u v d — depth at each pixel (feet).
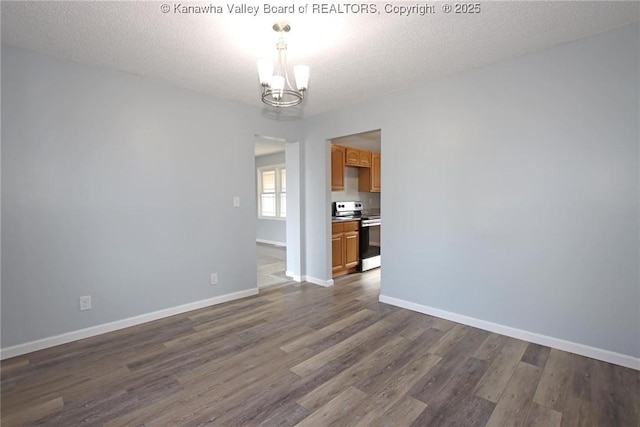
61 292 8.58
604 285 7.55
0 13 6.37
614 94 7.28
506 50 8.18
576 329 7.96
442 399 6.27
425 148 10.52
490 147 9.14
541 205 8.35
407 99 10.89
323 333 9.30
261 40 7.55
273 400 6.25
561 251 8.10
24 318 8.06
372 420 5.70
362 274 16.46
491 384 6.74
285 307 11.49
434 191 10.38
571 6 6.33
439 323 9.98
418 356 7.93
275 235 27.20
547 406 6.05
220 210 11.85
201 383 6.82
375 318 10.41
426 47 7.97
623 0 6.13
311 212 14.60
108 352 8.15
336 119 13.23
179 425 5.58
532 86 8.38
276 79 7.22
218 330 9.51
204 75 9.68
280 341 8.79
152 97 10.03
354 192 20.52
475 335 9.09
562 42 7.80
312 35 7.34
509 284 8.97
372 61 8.72
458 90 9.69
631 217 7.18
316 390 6.57
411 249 11.08
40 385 6.73
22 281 8.02
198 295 11.34
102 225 9.20
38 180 8.17
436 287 10.51
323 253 14.23
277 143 21.13
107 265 9.32
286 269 16.83
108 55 8.30
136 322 9.90
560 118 7.99
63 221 8.55
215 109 11.59
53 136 8.35
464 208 9.74
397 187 11.34
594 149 7.56
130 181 9.68
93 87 8.94
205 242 11.46
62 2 6.04
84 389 6.61
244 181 12.57
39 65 8.12
